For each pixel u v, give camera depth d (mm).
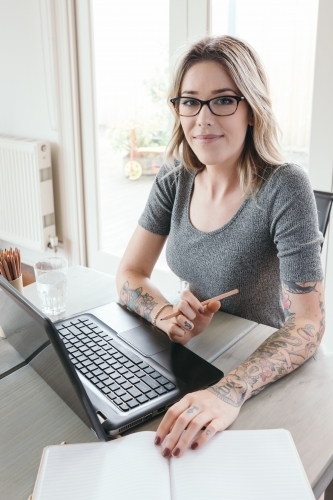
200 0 2227
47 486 769
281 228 1214
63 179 2961
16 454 872
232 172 1315
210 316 1203
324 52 1925
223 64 1182
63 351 796
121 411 923
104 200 2904
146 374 1030
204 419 876
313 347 1105
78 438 901
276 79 2111
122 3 2508
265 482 771
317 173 2080
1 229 3225
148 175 2711
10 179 3035
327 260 2111
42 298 1312
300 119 2092
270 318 1370
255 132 1247
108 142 2783
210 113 1205
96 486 766
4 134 3158
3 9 2879
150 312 1254
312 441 876
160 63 2482
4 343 1200
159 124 2584
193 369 1047
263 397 990
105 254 2963
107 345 1136
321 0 1881
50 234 3043
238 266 1303
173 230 1437
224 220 1322
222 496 744
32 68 2873
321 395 991
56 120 2859
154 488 756
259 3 2092
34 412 972
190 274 1401
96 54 2664
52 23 2682
